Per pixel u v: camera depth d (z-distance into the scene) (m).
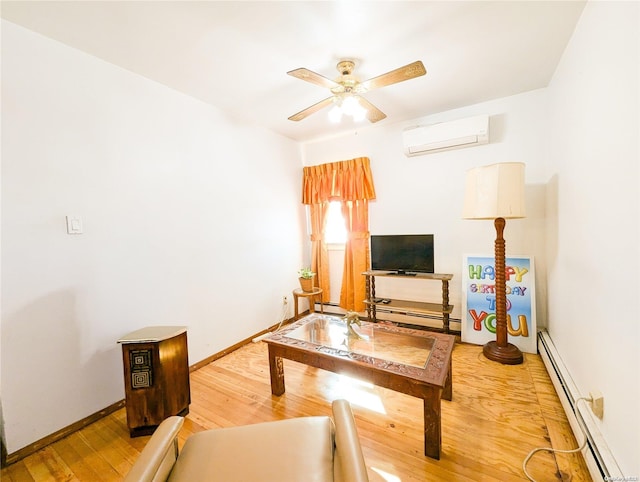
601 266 1.39
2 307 1.55
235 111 2.91
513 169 2.25
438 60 2.10
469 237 3.04
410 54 2.00
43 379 1.69
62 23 1.60
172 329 1.91
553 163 2.39
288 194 3.77
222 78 2.25
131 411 1.72
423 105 2.91
